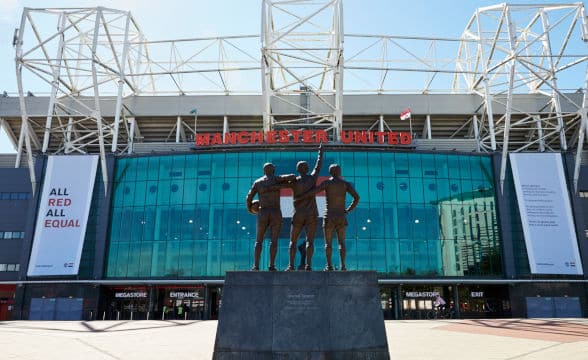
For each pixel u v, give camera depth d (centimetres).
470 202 5228
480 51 5891
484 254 5091
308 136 5294
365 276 1427
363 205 5100
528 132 6594
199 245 5053
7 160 6391
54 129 5741
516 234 5153
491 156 5403
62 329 2934
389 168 5228
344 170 5194
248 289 1401
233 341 1357
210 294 5131
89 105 6412
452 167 5303
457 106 6322
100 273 5038
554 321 3606
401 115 5756
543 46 6188
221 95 6394
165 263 5041
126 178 5344
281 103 6372
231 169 5234
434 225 5109
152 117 6412
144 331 2708
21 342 2111
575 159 5538
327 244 1580
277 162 5222
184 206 5175
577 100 6344
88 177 5353
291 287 1402
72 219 5200
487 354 1634
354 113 6309
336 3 5353
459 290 5259
